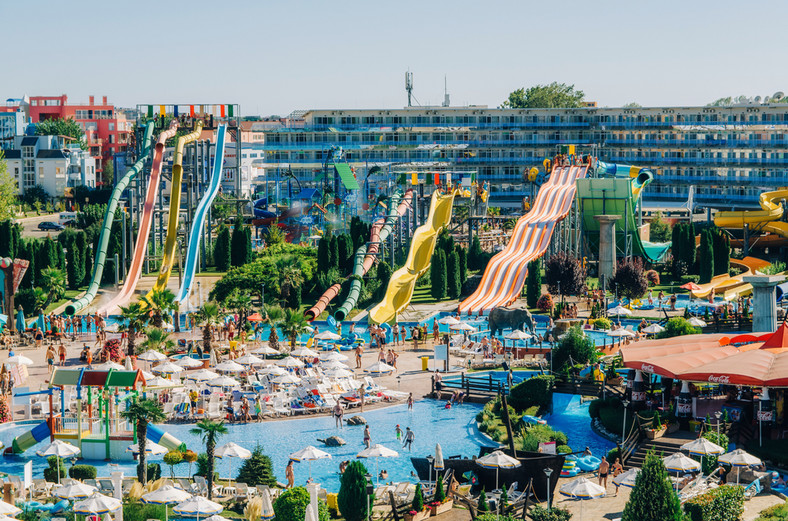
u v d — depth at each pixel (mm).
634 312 128750
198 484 63156
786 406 72250
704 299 135125
